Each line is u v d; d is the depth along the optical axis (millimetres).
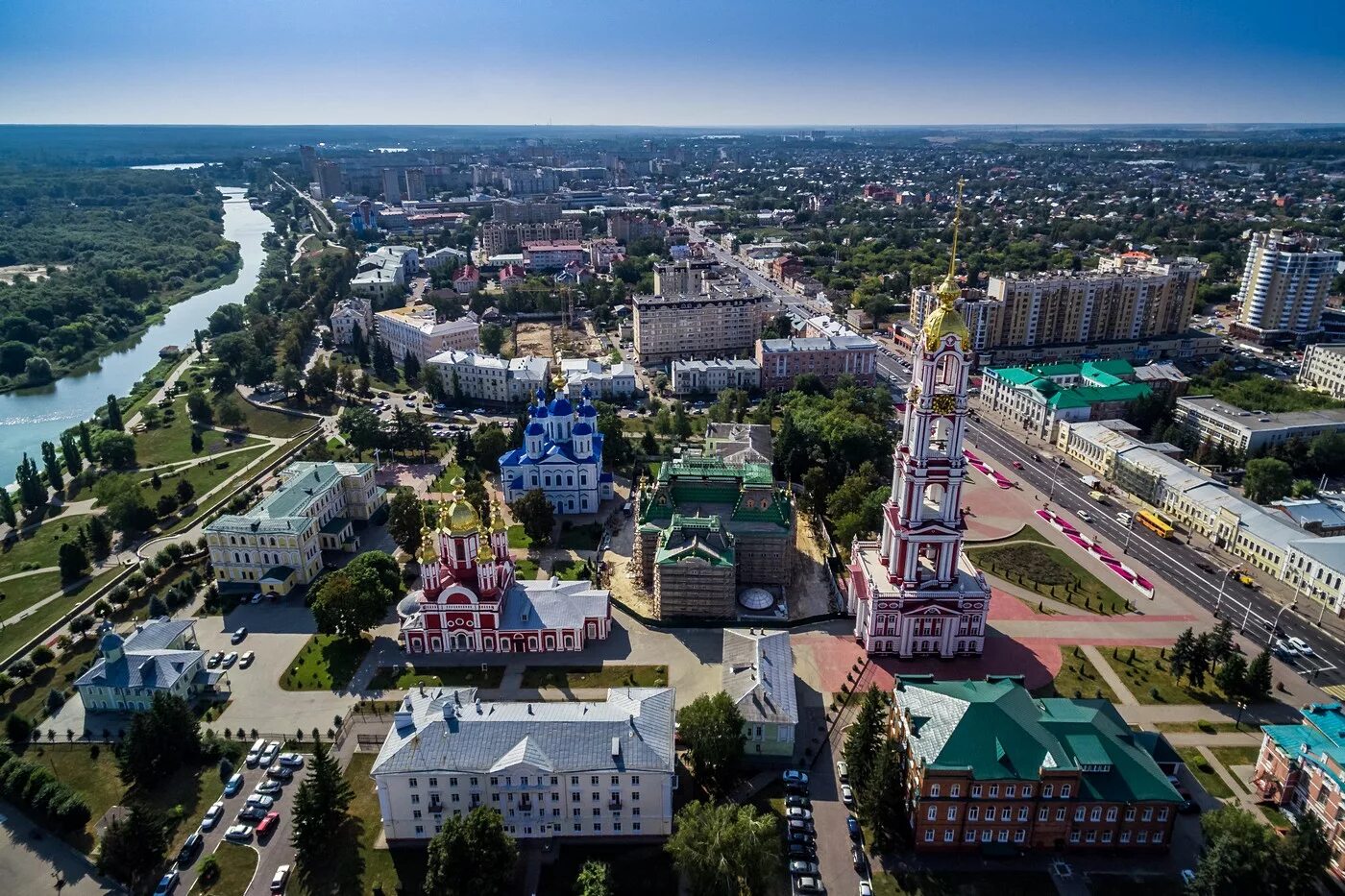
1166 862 133625
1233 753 157375
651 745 138750
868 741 144250
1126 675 180875
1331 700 172500
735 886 124625
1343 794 128625
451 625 190625
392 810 137625
